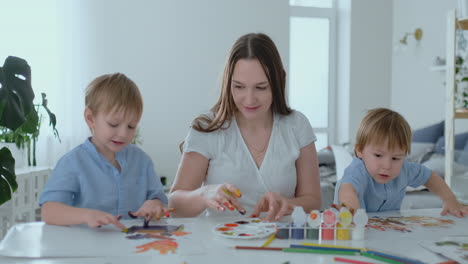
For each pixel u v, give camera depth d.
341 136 4.03
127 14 3.54
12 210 2.37
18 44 3.36
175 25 3.63
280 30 3.81
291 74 4.08
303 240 0.83
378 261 0.71
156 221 0.98
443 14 3.27
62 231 0.88
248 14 3.76
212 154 1.24
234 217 1.02
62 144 3.46
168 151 3.66
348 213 0.83
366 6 3.88
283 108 1.26
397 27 3.86
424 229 0.92
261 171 1.23
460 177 1.60
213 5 3.70
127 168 1.17
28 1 3.36
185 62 3.67
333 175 2.93
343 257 0.73
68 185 1.05
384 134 1.18
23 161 2.64
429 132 2.95
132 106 1.07
